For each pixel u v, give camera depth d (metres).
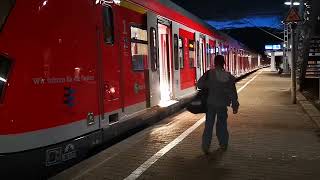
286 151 8.02
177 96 13.66
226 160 7.37
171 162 7.23
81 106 6.91
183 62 14.59
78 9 6.89
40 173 6.11
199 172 6.64
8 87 5.73
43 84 6.12
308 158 7.48
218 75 7.84
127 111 8.89
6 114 5.70
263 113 13.59
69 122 6.60
